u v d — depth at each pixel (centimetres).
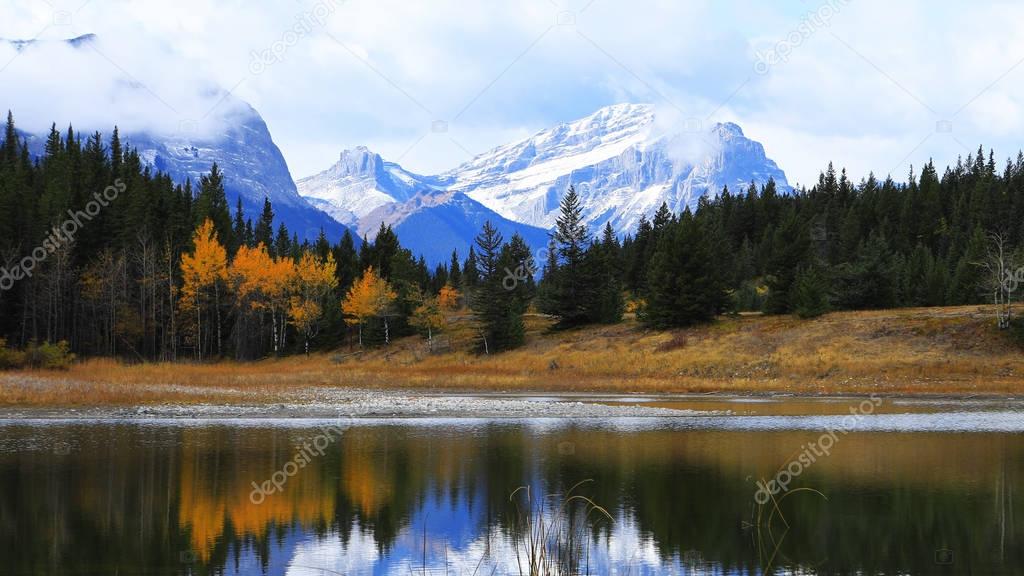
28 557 1520
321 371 7625
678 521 1827
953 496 2103
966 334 6094
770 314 7631
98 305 8688
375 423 3644
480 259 8381
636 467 2497
